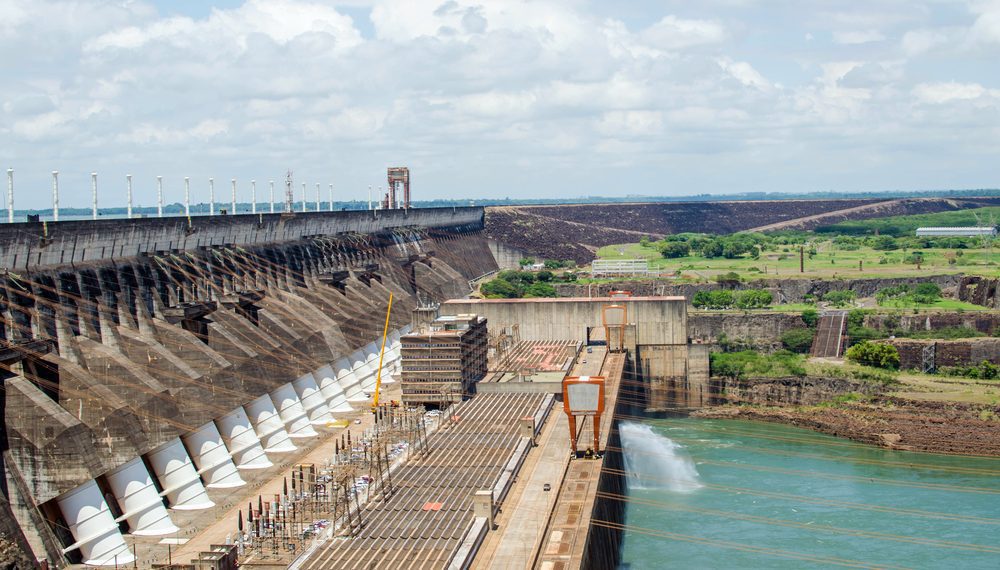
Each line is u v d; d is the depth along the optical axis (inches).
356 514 5949.8
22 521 5378.9
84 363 6515.8
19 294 6471.5
